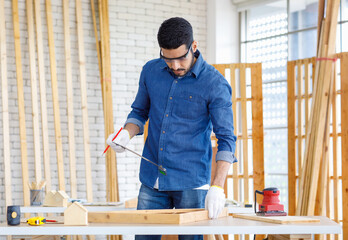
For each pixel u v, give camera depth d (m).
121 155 6.46
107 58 6.29
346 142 5.02
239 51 7.08
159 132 2.78
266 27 6.82
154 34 6.72
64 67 6.23
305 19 6.41
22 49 6.03
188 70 2.71
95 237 6.11
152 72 2.84
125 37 6.55
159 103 2.78
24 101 6.02
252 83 5.58
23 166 5.86
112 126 6.21
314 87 5.06
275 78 6.70
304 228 2.23
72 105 6.13
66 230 2.23
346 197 5.02
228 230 2.21
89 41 6.36
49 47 6.06
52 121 6.12
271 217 2.46
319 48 5.09
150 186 2.77
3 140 5.86
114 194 6.16
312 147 5.00
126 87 6.53
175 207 2.79
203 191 2.75
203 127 2.77
